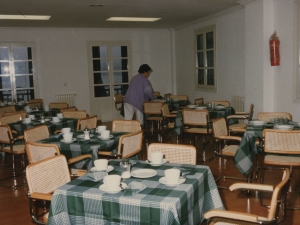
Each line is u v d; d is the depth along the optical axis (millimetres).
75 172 3250
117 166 2520
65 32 9172
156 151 2879
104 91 9742
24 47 8938
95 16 7402
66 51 9242
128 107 6289
